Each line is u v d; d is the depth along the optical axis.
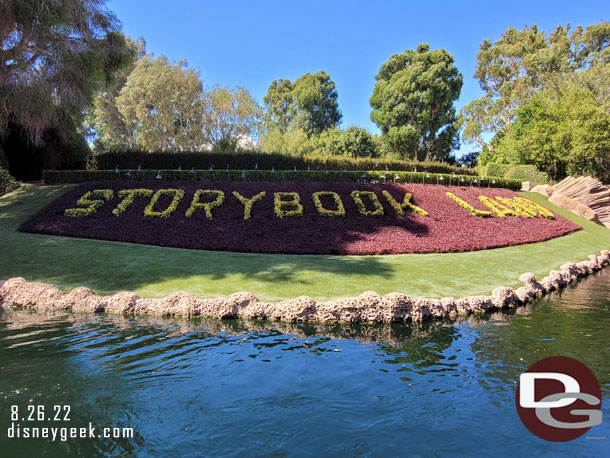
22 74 14.81
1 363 5.18
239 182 17.70
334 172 19.70
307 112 56.22
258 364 5.25
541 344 6.25
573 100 31.00
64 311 7.66
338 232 13.77
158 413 3.99
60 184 18.27
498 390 4.63
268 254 11.54
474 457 3.36
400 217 15.82
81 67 16.08
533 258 13.13
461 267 11.05
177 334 6.43
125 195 15.60
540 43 48.16
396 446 3.49
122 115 39.94
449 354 5.76
